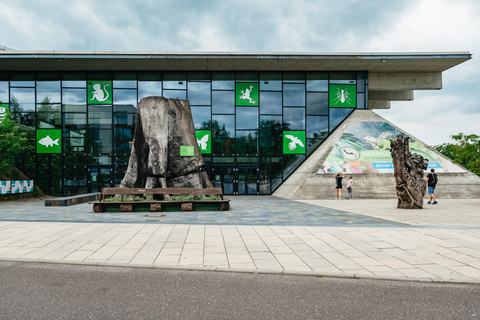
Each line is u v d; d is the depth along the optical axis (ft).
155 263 16.88
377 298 12.38
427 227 27.32
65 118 77.97
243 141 79.92
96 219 32.65
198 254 18.62
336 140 73.05
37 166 76.84
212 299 12.22
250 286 13.70
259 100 80.84
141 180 49.34
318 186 64.64
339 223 29.86
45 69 77.05
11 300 12.01
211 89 80.33
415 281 14.42
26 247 20.26
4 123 66.39
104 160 77.71
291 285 13.84
